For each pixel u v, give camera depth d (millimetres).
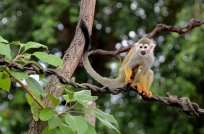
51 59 4848
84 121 4824
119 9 17938
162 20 18625
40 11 15820
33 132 5512
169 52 16375
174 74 16891
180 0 18438
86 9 6680
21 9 16641
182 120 16875
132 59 8156
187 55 15133
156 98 6848
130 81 6828
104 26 18328
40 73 4961
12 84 17172
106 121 5109
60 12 15719
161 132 17328
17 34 16719
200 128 17141
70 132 4988
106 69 19875
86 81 18297
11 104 16641
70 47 6316
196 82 16906
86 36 6305
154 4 17469
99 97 17562
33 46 4984
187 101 6695
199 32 14375
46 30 15102
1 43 4652
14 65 4742
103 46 19672
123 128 16938
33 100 5227
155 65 17453
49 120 4836
